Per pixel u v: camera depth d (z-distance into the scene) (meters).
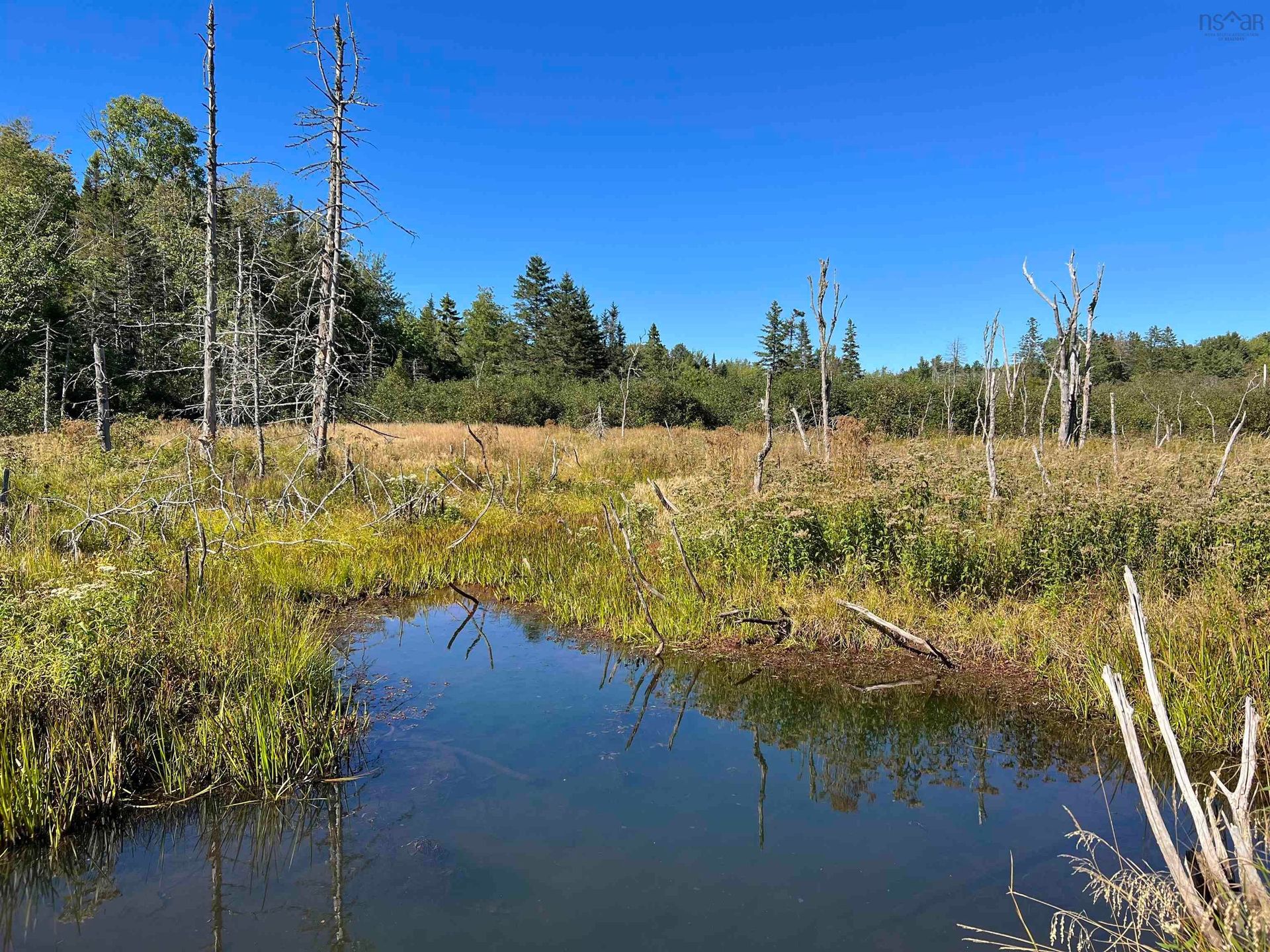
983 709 5.09
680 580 7.53
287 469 13.52
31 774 3.70
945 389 27.98
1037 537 6.81
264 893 3.28
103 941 2.97
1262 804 3.60
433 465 14.83
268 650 5.25
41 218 26.17
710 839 3.65
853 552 7.28
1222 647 4.77
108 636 4.55
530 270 69.88
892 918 3.02
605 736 4.86
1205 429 20.83
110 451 13.99
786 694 5.49
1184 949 2.45
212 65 14.12
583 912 3.11
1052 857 3.42
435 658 6.41
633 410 34.69
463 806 3.99
